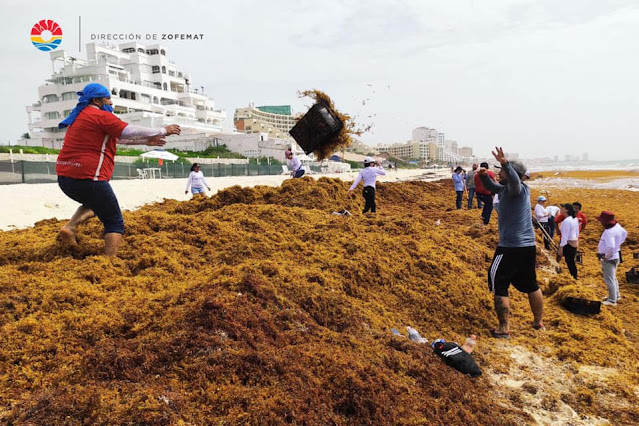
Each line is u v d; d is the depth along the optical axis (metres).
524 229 5.18
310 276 5.12
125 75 67.38
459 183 15.70
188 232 6.34
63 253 5.09
